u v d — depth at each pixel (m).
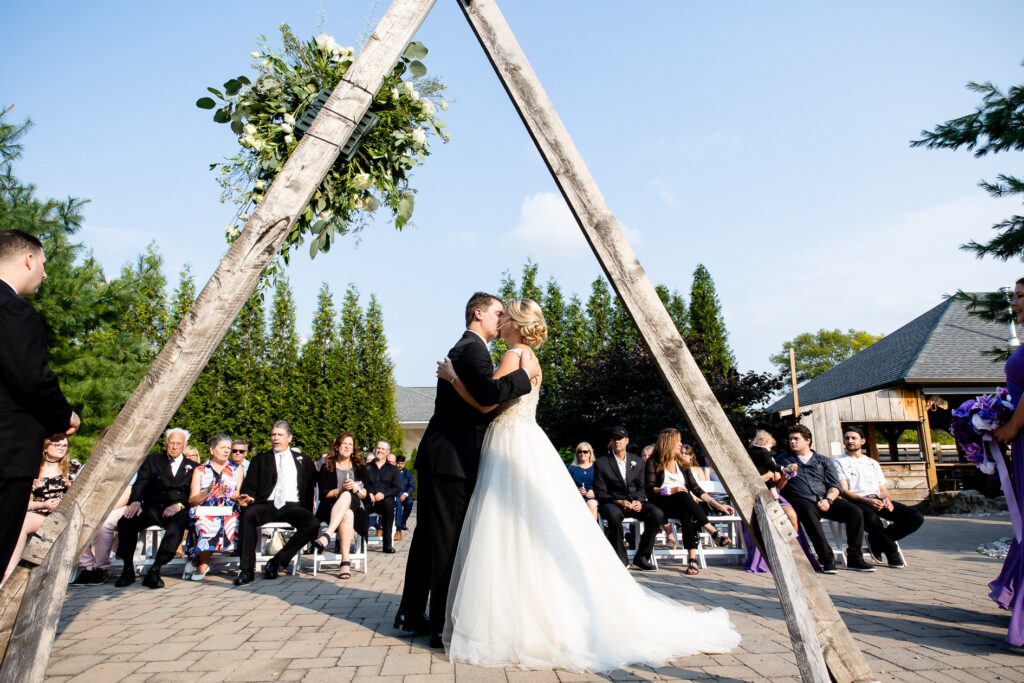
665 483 7.07
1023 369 3.64
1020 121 8.09
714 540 7.88
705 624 3.66
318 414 20.53
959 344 17.61
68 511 2.36
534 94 2.92
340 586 6.05
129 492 6.66
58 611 2.27
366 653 3.40
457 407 3.78
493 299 4.01
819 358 51.34
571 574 3.28
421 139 3.17
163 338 19.80
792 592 2.53
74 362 10.84
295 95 3.00
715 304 24.06
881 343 22.84
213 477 6.98
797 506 6.68
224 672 3.10
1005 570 3.65
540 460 3.60
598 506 7.34
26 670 2.17
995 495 15.68
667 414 14.59
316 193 3.08
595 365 16.73
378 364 21.80
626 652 3.13
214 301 2.58
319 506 7.40
